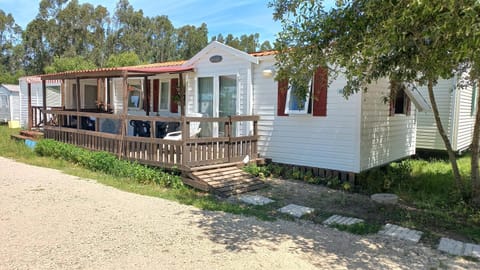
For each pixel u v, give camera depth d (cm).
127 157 904
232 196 696
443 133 665
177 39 5747
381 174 836
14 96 2175
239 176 795
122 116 922
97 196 661
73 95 1600
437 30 358
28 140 1338
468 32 330
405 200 692
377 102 855
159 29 5522
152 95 1275
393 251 434
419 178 868
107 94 1490
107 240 444
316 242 459
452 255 425
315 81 820
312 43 539
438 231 512
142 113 1309
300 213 585
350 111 792
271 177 877
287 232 495
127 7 5200
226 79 992
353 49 475
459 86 742
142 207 595
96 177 826
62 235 459
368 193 736
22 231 470
